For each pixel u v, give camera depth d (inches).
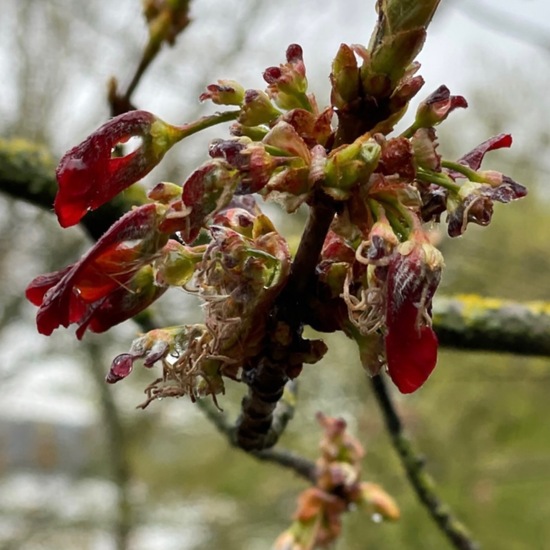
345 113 8.8
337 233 8.6
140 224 8.7
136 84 13.6
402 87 8.7
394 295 8.3
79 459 70.8
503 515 52.8
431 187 8.9
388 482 50.9
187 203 8.5
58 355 59.9
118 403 65.6
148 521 64.1
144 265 8.8
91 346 59.8
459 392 55.2
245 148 8.5
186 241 8.6
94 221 13.7
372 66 8.7
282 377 9.3
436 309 14.1
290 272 9.0
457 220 8.7
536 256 54.3
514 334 14.0
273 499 63.4
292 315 9.1
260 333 9.1
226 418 13.0
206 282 8.8
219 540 64.3
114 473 66.2
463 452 53.6
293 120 8.8
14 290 57.5
